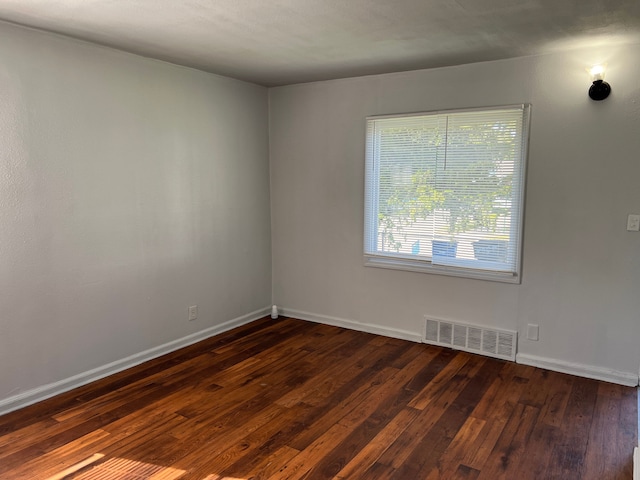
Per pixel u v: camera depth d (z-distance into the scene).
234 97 4.33
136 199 3.54
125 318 3.54
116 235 3.42
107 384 3.30
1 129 2.75
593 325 3.40
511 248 3.66
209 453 2.48
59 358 3.14
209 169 4.14
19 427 2.72
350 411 2.93
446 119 3.80
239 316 4.61
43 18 2.64
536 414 2.88
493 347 3.80
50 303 3.06
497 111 3.58
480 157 3.70
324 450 2.51
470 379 3.39
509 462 2.41
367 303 4.41
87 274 3.26
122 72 3.37
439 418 2.84
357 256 4.42
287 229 4.82
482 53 3.36
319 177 4.54
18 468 2.35
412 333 4.20
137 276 3.60
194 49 3.29
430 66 3.77
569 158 3.36
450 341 4.00
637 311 3.24
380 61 3.61
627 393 3.16
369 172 4.24
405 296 4.20
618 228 3.25
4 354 2.86
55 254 3.06
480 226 3.77
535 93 3.43
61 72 3.01
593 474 2.31
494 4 2.39
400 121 4.03
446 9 2.47
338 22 2.69
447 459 2.43
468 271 3.85
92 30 2.87
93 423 2.78
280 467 2.36
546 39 3.01
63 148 3.05
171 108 3.75
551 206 3.46
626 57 3.11
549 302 3.54
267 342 4.16
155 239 3.71
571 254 3.42
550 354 3.58
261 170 4.73
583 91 3.27
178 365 3.64
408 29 2.82
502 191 3.64
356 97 4.23
